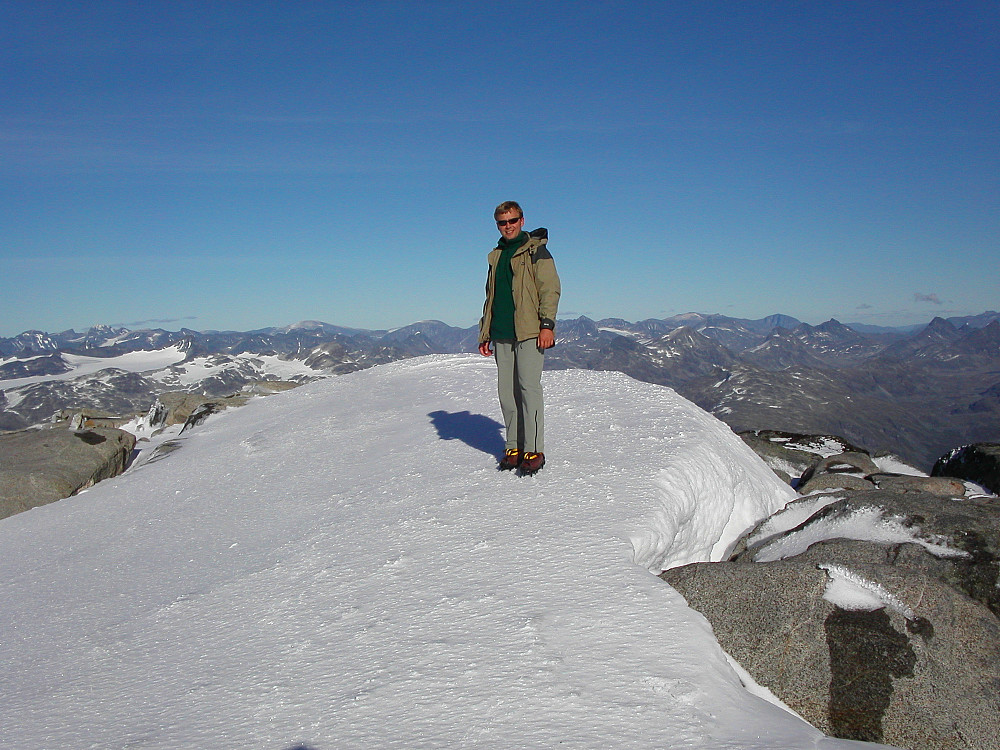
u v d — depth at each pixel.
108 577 6.39
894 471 11.13
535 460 6.52
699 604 4.51
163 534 7.43
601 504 5.65
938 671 3.79
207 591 5.39
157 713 3.65
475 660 3.59
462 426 9.36
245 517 7.38
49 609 5.80
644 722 3.02
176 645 4.54
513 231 6.26
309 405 13.15
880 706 3.74
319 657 3.93
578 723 3.02
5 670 4.69
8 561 7.59
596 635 3.73
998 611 4.36
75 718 3.77
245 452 10.33
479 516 5.69
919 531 5.19
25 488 10.80
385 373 14.65
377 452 8.87
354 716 3.25
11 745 3.56
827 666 3.94
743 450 8.41
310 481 8.20
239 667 4.01
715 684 3.34
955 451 9.62
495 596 4.29
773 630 4.20
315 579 5.10
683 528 6.02
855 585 4.35
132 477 10.55
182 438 13.13
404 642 3.90
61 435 13.12
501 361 6.57
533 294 6.22
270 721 3.34
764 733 2.98
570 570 4.52
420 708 3.24
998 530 4.99
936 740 3.59
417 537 5.46
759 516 7.31
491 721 3.08
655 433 7.57
